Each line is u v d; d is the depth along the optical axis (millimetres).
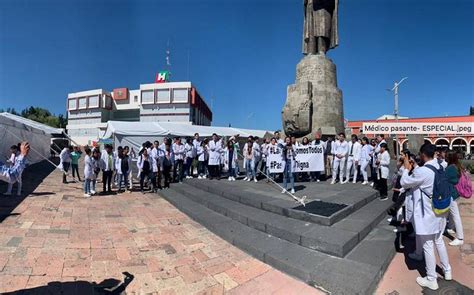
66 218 6508
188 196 8789
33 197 8711
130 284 3707
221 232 5523
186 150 11461
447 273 3770
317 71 13375
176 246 5020
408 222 4613
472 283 3721
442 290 3559
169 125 19781
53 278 3773
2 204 7531
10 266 4035
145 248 4895
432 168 3678
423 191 3697
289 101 13555
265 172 11242
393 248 4586
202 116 74125
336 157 9719
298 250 4516
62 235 5363
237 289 3645
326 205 6184
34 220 6207
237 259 4516
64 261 4277
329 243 4332
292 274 3959
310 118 13016
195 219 6641
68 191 10125
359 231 4887
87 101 63531
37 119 62062
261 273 4059
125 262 4332
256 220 5625
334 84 13750
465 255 4582
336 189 8398
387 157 7629
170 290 3598
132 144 16578
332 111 13289
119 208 7719
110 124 17250
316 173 10453
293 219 5688
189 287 3674
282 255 4320
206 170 11797
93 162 9586
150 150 10742
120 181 10680
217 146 10883
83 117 64812
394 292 3541
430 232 3613
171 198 8695
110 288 3600
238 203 7215
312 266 3943
